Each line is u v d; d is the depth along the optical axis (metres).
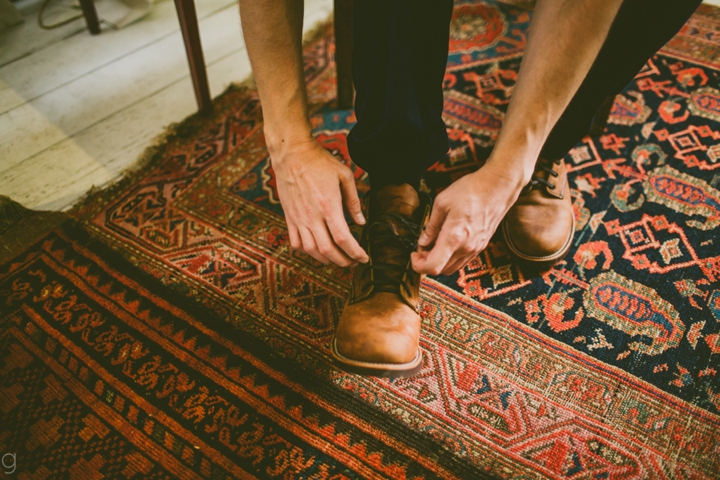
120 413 0.88
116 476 0.82
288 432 0.86
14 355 0.95
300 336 0.97
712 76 1.38
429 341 0.96
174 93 1.48
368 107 0.77
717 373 0.90
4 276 1.06
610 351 0.94
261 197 1.21
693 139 1.25
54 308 1.02
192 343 0.96
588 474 0.81
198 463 0.83
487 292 1.03
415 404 0.89
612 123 1.30
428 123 0.82
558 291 1.02
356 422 0.87
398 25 0.69
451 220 0.71
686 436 0.84
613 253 1.07
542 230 1.03
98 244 1.12
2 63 1.58
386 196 0.89
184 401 0.90
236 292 1.04
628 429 0.85
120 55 1.61
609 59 0.85
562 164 1.10
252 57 0.74
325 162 0.77
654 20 0.80
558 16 0.64
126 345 0.96
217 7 1.80
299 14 0.73
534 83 0.67
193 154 1.31
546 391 0.90
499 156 0.71
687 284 1.01
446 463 0.82
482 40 1.56
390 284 0.87
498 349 0.95
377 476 0.81
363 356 0.80
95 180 1.26
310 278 1.06
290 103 0.76
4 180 1.26
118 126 1.39
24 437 0.86
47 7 1.79
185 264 1.09
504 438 0.85
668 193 1.16
